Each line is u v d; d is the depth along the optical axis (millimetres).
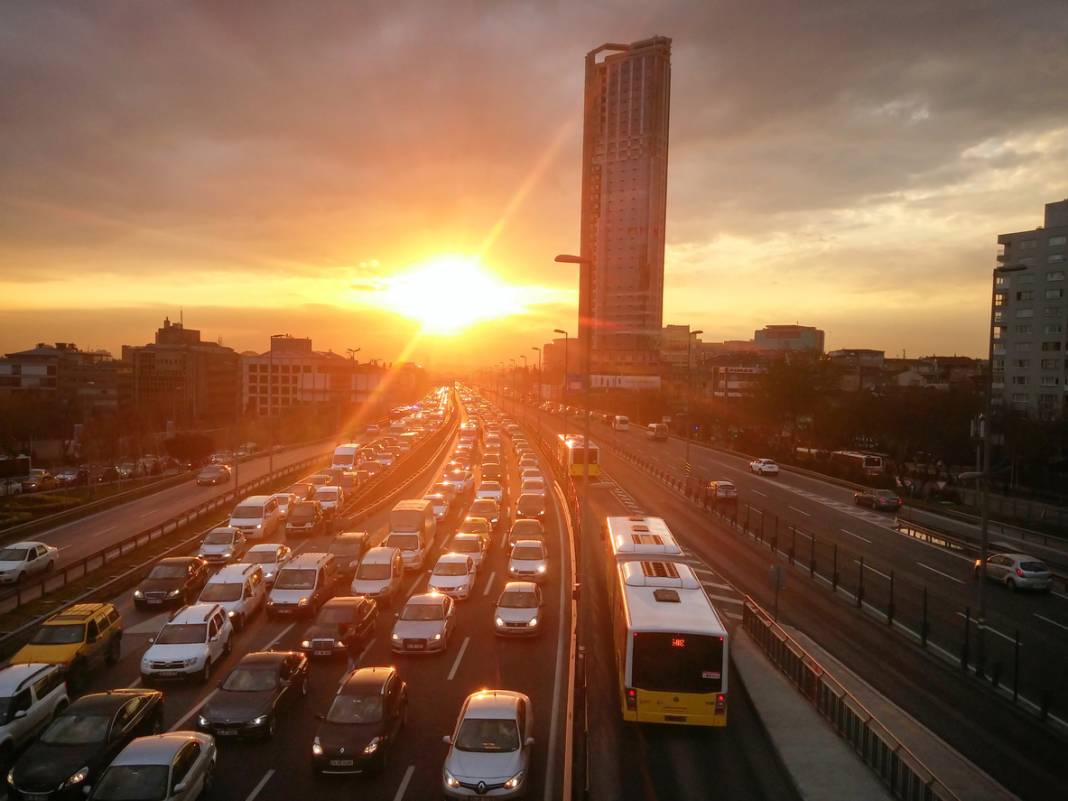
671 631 18016
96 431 95375
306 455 92438
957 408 74375
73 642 21109
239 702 17781
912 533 45844
